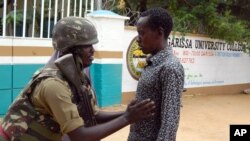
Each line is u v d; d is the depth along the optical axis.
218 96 11.09
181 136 6.21
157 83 2.41
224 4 12.19
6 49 6.71
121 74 8.49
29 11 7.49
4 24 6.70
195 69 10.76
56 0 7.41
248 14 13.12
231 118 7.91
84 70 2.24
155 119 2.44
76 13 7.94
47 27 7.48
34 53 7.09
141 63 9.03
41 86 1.97
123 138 5.91
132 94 8.95
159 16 2.44
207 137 6.23
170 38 9.87
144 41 2.50
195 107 8.98
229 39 11.05
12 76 6.83
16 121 2.02
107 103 8.24
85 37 2.05
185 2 11.41
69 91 2.01
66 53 2.08
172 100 2.32
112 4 9.40
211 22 10.77
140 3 11.68
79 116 2.01
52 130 2.04
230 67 11.98
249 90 12.39
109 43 8.16
